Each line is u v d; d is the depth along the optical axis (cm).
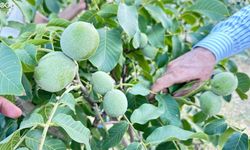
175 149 69
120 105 63
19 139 53
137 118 65
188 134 60
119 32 75
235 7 116
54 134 66
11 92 50
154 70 93
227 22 89
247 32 86
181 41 87
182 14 95
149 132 69
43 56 59
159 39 83
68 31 56
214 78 76
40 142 51
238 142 70
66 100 58
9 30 109
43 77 56
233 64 99
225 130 75
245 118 98
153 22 91
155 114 65
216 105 76
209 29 96
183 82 78
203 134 57
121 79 78
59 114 54
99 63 70
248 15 87
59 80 56
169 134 60
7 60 51
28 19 88
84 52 56
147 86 77
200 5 90
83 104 72
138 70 89
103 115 72
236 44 86
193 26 104
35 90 65
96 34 56
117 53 71
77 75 63
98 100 67
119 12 70
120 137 65
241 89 86
